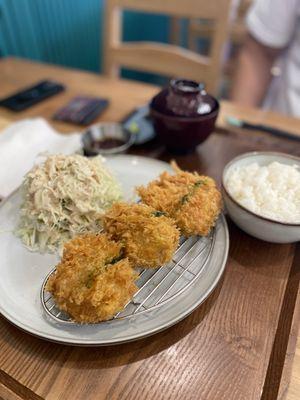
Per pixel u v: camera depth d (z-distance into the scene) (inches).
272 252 13.7
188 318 11.3
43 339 10.3
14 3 33.3
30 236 13.6
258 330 11.0
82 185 14.2
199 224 12.7
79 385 9.6
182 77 30.1
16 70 29.0
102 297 10.1
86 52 46.7
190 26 50.4
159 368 10.0
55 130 21.2
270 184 14.3
